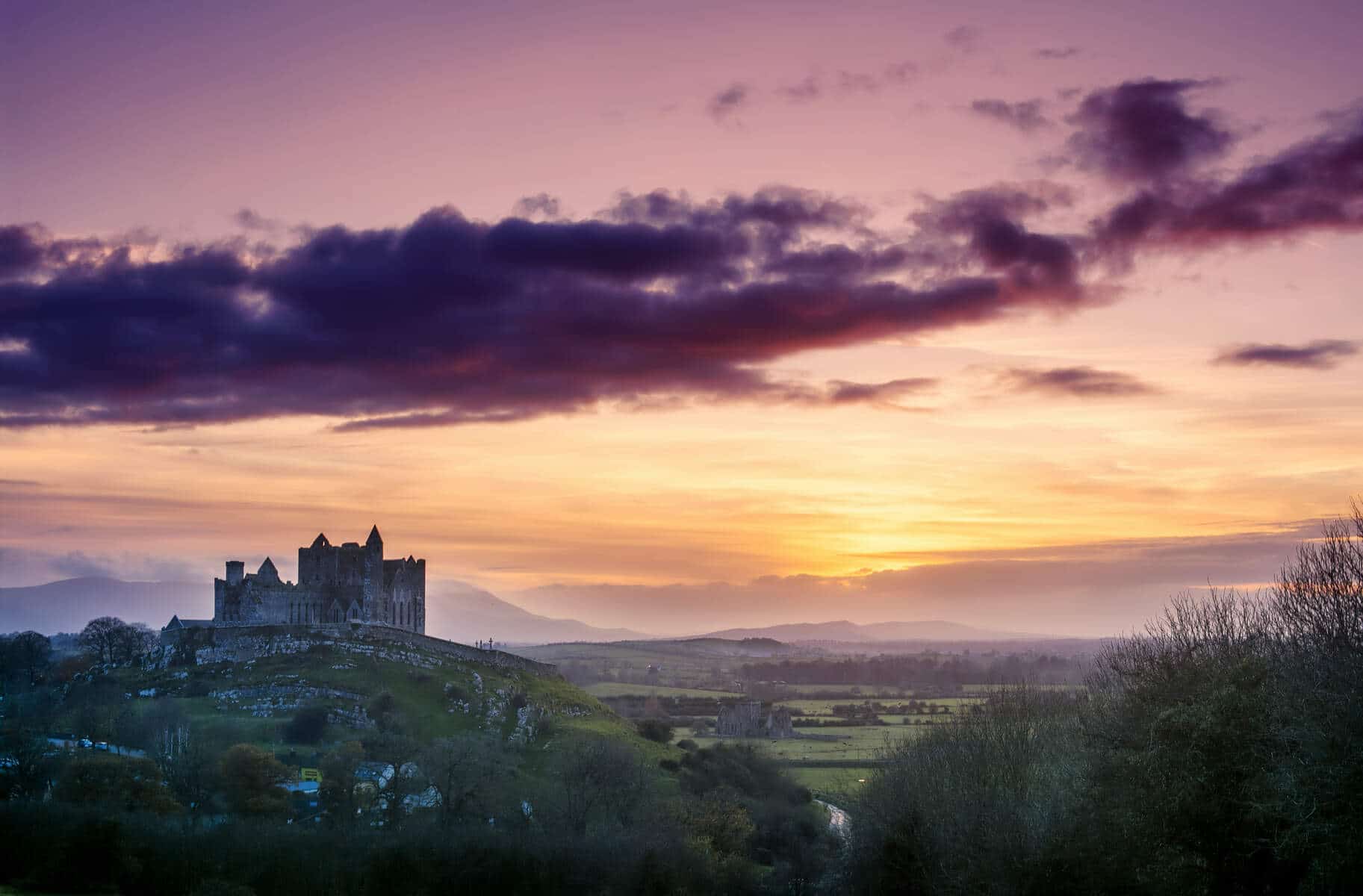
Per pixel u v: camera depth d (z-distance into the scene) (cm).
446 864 15150
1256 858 8506
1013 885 10269
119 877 13975
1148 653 11006
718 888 16175
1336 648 8981
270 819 16788
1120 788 9262
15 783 17588
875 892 13088
